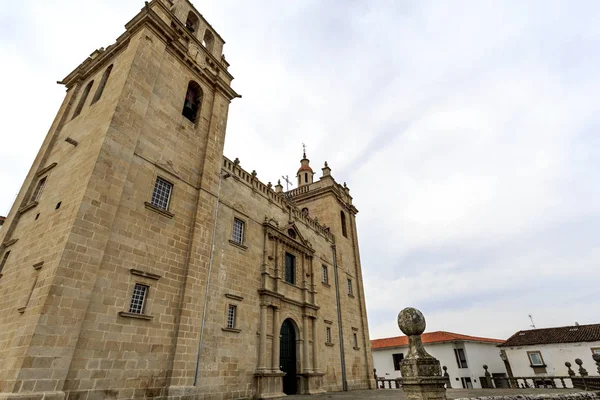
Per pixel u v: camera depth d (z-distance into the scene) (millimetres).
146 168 16219
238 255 20500
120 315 13102
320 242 31266
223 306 18172
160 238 15812
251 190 23781
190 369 14859
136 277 14172
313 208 36844
